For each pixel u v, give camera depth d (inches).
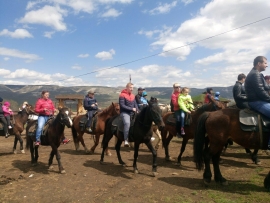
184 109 266.4
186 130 272.8
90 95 361.4
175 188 199.8
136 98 356.5
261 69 193.9
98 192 195.8
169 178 228.2
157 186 206.2
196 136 206.1
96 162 299.7
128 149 390.3
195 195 183.2
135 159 249.1
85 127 354.3
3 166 286.4
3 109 356.5
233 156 319.6
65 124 247.8
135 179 227.8
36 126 275.6
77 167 275.3
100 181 223.6
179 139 488.7
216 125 196.5
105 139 289.6
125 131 250.7
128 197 183.5
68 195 190.7
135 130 242.2
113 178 232.2
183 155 336.5
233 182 210.7
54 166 281.7
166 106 486.3
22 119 377.7
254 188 194.4
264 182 192.5
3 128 358.3
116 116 285.4
